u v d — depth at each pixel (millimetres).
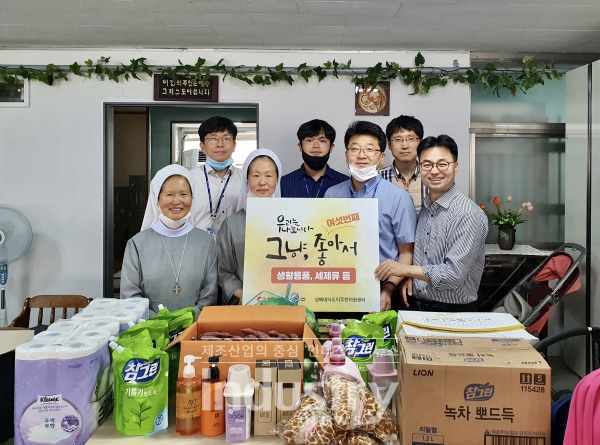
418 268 2188
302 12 2969
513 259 3762
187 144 4941
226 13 3000
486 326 1479
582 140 3531
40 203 3760
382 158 2877
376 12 2967
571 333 1699
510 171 4051
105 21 3148
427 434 1170
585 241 3520
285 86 3709
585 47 3666
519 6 2869
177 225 2631
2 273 3482
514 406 1151
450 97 3699
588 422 1053
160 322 1459
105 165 3756
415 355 1219
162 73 3682
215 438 1242
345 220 1858
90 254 3770
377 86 3691
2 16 3062
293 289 1816
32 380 1221
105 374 1347
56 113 3717
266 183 2758
